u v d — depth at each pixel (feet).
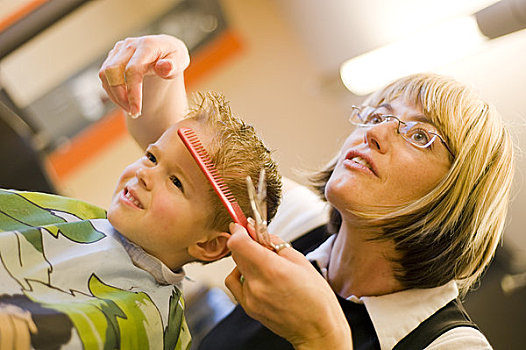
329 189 3.06
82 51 6.94
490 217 3.15
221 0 7.54
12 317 2.25
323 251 3.67
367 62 5.34
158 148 2.93
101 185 7.54
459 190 2.99
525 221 4.74
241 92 7.79
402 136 3.05
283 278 2.33
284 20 7.68
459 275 3.27
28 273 2.56
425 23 5.21
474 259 3.23
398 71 5.13
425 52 4.85
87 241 2.88
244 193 2.96
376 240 3.14
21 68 6.68
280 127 7.72
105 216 3.37
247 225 2.53
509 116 4.47
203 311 4.58
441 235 3.07
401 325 3.14
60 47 6.81
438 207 3.01
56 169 7.27
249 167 2.96
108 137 7.48
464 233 3.10
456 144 2.98
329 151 7.45
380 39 5.85
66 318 2.37
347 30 6.32
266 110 7.76
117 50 3.04
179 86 3.49
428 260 3.15
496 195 3.11
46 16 4.69
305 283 2.37
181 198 2.90
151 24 7.22
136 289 2.86
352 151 3.13
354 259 3.34
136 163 3.02
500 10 4.17
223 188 2.64
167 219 2.89
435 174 2.98
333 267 3.51
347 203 3.02
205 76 7.75
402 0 5.30
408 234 3.07
